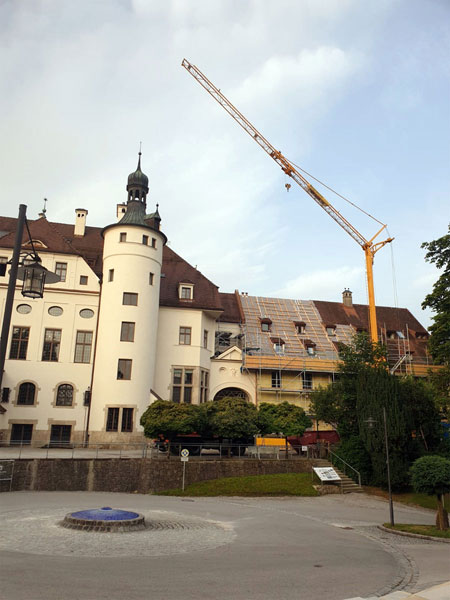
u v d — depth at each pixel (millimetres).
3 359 10633
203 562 11547
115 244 40781
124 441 36875
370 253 64875
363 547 14789
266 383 46031
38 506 19406
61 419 37875
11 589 8648
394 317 59000
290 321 53750
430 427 32125
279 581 10195
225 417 30656
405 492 29578
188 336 43531
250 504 23859
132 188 43094
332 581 10445
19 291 39344
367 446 30438
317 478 29734
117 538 13695
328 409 34031
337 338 53188
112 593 8734
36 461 25328
